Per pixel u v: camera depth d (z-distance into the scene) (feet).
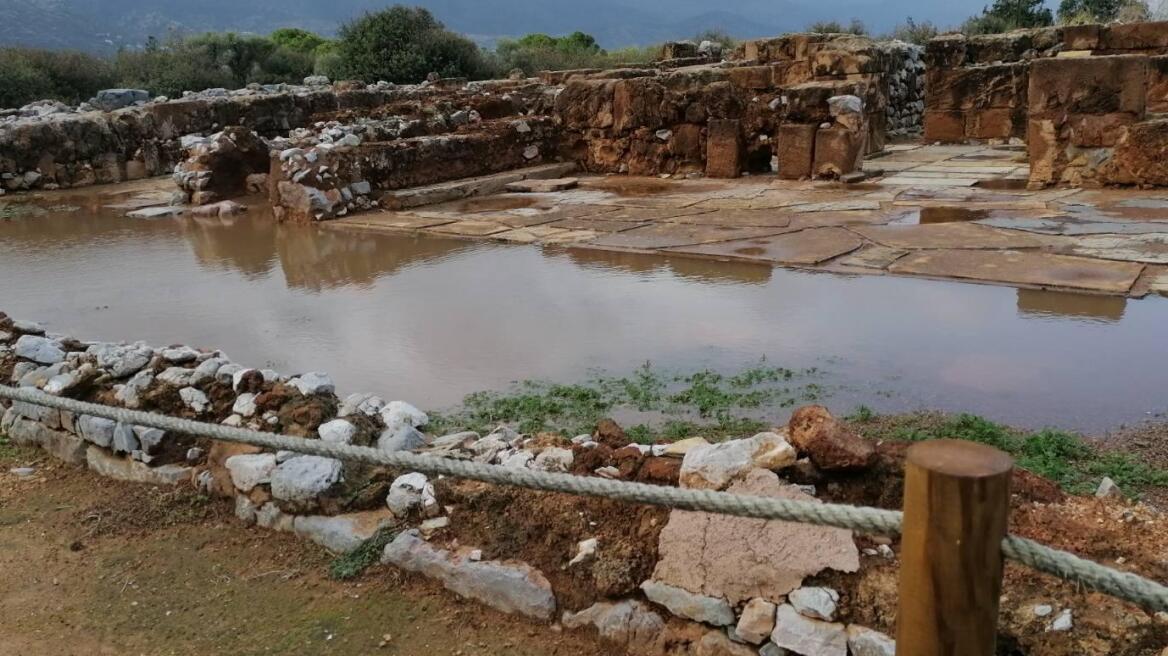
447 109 45.68
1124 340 16.69
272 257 28.37
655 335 18.42
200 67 79.05
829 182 37.99
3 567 11.10
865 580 8.14
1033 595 7.67
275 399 12.60
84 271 27.35
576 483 8.00
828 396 14.75
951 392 14.67
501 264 25.62
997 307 19.12
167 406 13.32
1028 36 55.36
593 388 15.69
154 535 11.66
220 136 41.11
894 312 19.12
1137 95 31.94
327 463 11.32
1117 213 27.89
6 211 40.19
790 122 39.45
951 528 5.60
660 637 8.82
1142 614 7.32
